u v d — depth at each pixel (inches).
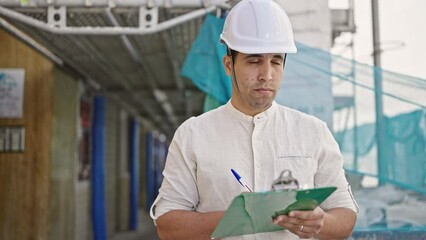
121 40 209.5
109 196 464.4
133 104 490.0
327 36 151.7
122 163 519.2
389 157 133.1
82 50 231.0
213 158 74.2
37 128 255.1
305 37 151.9
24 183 253.6
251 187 73.4
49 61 257.6
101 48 227.3
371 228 133.5
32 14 163.6
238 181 72.0
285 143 74.8
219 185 73.7
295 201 59.0
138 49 226.2
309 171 74.5
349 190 77.8
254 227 65.3
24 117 255.8
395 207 136.4
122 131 516.7
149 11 152.7
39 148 254.8
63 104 279.9
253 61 70.3
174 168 76.1
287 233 72.6
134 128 560.7
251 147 74.5
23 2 153.6
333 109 138.3
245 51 68.8
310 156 74.9
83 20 171.6
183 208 74.5
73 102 302.8
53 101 258.5
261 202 59.2
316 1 152.1
